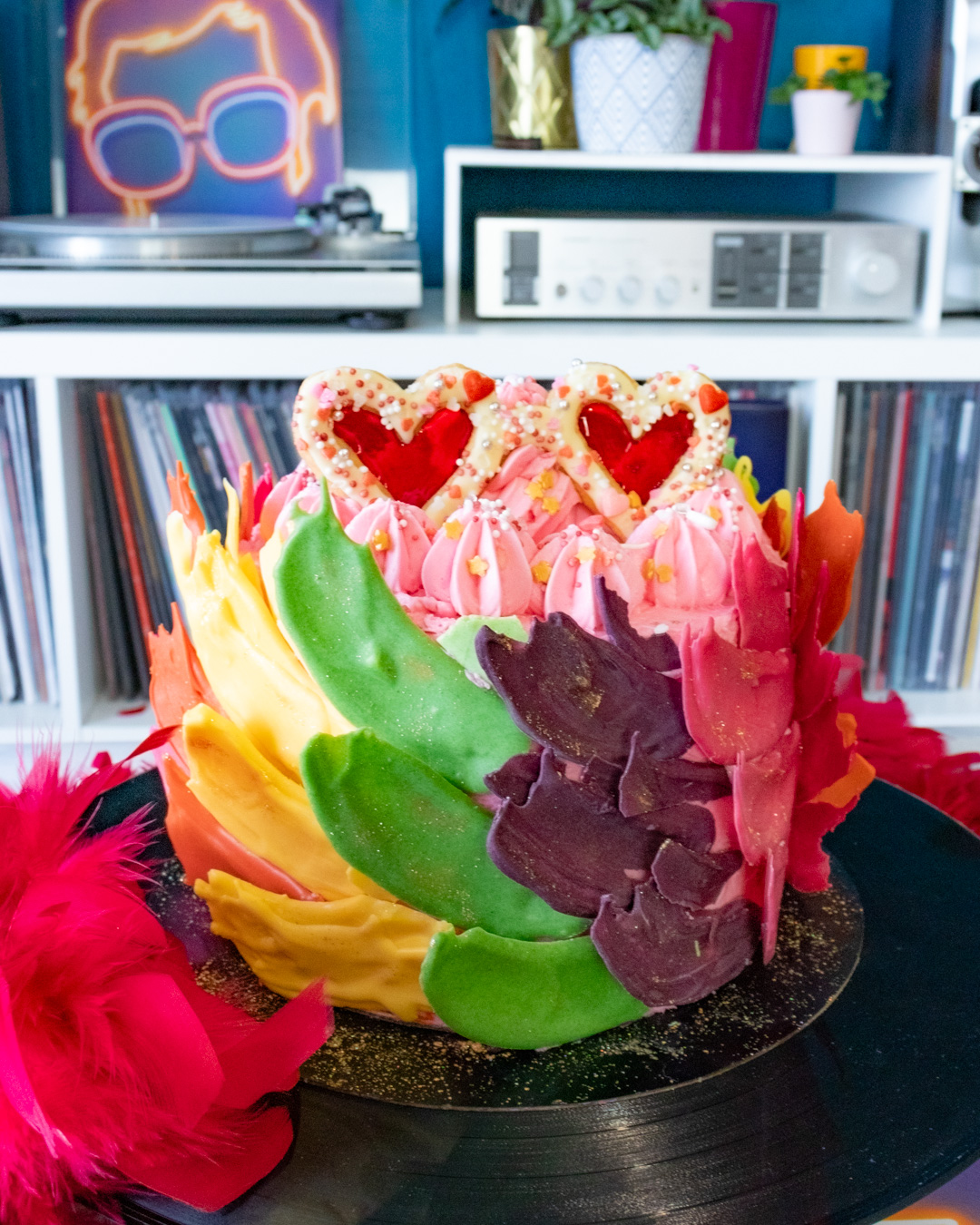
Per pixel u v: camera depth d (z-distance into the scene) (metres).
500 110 1.48
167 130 1.63
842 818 0.73
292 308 1.31
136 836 0.79
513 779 0.57
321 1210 0.50
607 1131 0.54
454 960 0.56
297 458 1.40
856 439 1.43
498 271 1.38
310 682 0.61
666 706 0.58
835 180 1.74
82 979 0.55
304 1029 0.56
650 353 1.33
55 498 1.33
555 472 0.68
